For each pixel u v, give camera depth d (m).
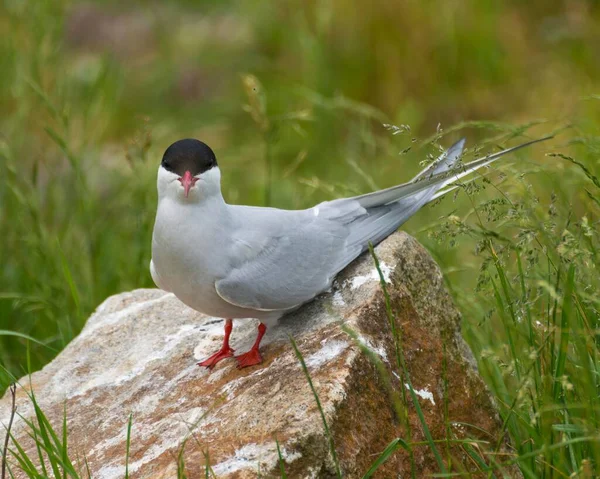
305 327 7.85
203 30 22.81
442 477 7.21
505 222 7.69
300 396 6.89
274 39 20.67
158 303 9.52
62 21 16.52
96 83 15.57
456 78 18.61
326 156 17.20
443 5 18.89
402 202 8.65
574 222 8.00
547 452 6.87
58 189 14.25
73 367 8.74
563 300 6.85
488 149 14.30
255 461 6.43
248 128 18.98
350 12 18.75
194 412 7.33
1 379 9.02
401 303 7.90
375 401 7.14
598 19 19.27
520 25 19.41
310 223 8.19
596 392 7.02
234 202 14.23
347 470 6.66
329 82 18.47
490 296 8.95
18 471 7.50
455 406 7.71
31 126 16.03
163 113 20.08
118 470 6.92
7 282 12.84
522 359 7.70
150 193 13.52
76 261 12.96
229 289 7.63
